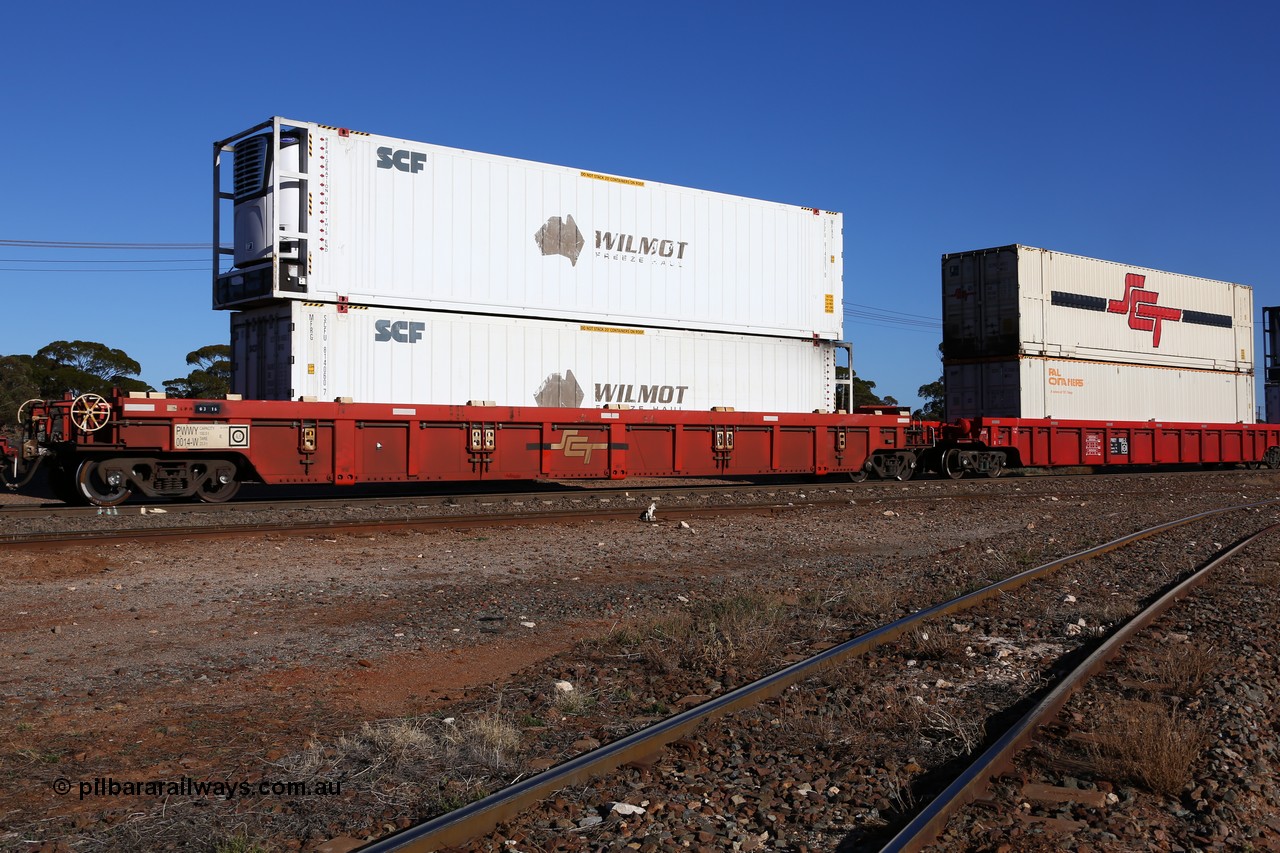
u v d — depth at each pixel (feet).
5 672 20.89
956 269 92.58
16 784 14.67
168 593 29.60
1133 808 14.37
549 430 59.88
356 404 53.36
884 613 28.07
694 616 27.66
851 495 65.82
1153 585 33.40
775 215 72.54
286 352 53.11
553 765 15.52
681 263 67.46
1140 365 100.12
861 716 18.43
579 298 62.64
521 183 60.64
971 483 79.30
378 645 23.97
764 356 71.77
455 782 14.74
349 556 37.35
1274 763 16.71
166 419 48.75
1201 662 21.70
